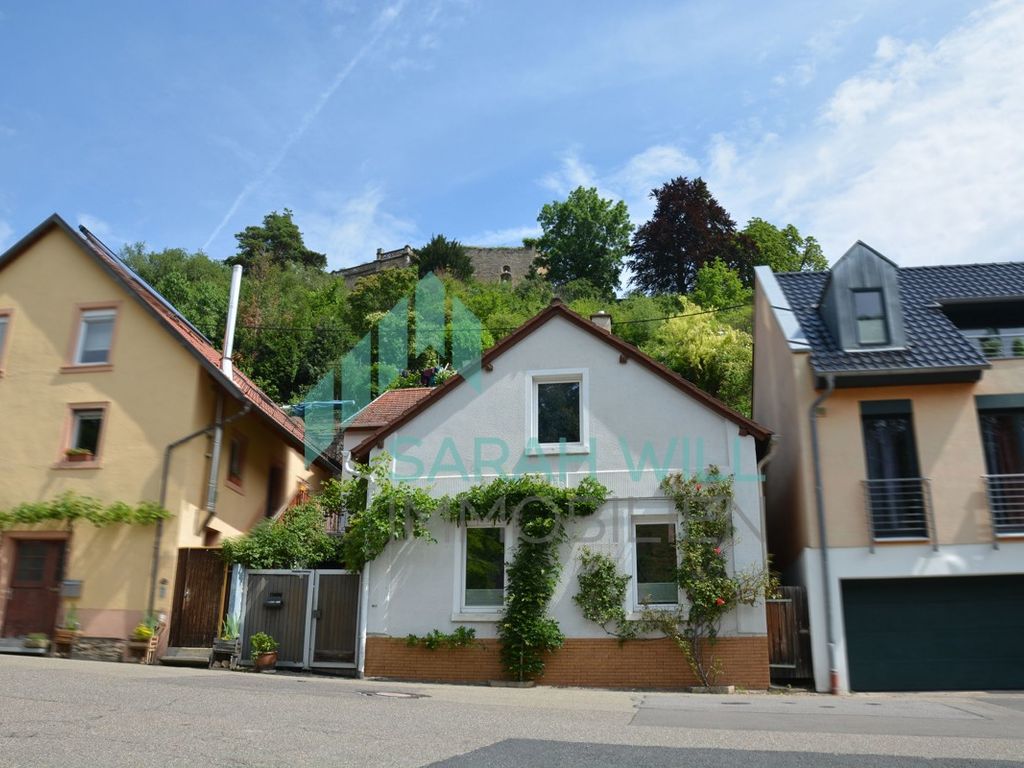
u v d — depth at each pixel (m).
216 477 18.94
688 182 61.81
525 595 16.11
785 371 17.84
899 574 15.75
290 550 17.58
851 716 11.20
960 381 16.28
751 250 59.81
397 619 16.72
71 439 18.89
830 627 15.57
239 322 43.44
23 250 20.02
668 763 7.76
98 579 17.75
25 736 8.02
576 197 69.00
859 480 16.22
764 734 9.45
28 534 18.23
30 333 19.55
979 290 18.28
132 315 19.31
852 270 17.27
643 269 60.78
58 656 17.23
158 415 18.61
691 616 15.65
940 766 7.76
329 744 8.19
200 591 17.34
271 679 14.21
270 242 72.06
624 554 16.30
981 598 15.79
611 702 12.77
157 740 8.07
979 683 15.47
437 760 7.64
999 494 15.90
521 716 10.55
